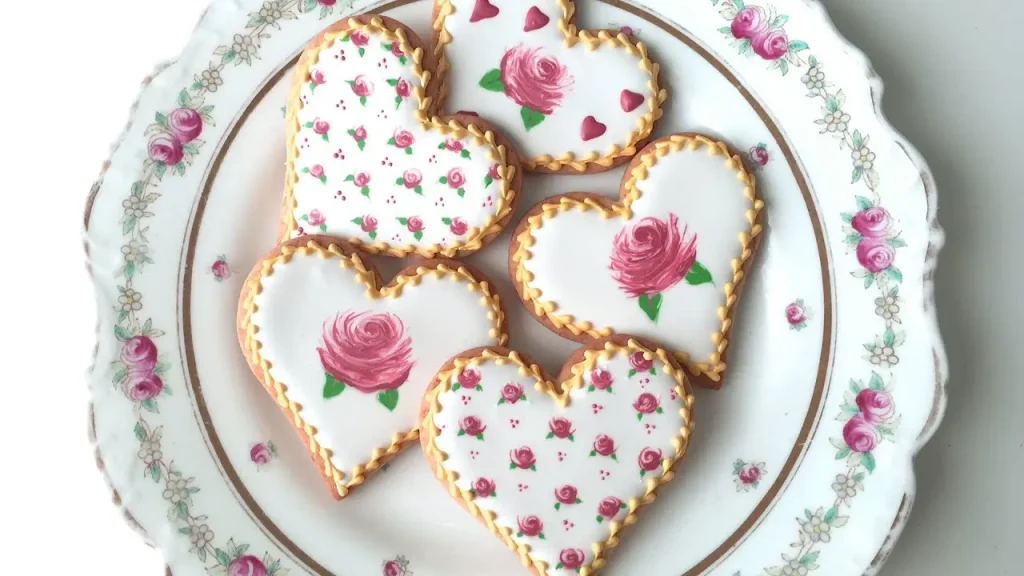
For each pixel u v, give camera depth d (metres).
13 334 0.28
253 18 0.26
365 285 0.25
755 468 0.25
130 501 0.24
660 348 0.25
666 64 0.26
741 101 0.26
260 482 0.25
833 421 0.25
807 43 0.26
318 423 0.25
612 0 0.26
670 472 0.24
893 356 0.25
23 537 0.28
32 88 0.29
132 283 0.25
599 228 0.25
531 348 0.26
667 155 0.25
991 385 0.26
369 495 0.25
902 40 0.27
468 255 0.26
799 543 0.24
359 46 0.25
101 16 0.30
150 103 0.26
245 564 0.24
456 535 0.25
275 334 0.25
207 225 0.26
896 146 0.25
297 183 0.25
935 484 0.26
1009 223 0.27
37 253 0.29
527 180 0.26
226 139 0.26
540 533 0.24
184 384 0.25
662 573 0.24
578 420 0.24
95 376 0.24
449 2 0.26
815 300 0.25
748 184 0.25
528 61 0.25
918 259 0.25
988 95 0.27
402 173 0.25
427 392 0.25
